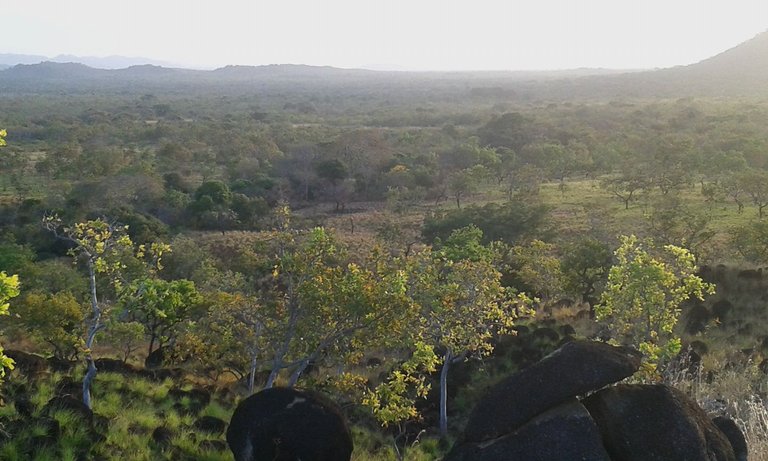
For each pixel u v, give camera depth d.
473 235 38.19
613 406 8.48
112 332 20.25
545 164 85.31
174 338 25.16
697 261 32.09
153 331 24.19
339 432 9.95
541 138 109.75
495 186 83.75
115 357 24.55
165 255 43.47
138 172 74.75
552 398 8.44
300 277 15.23
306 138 117.00
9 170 86.00
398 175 81.94
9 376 15.88
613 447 8.24
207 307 23.92
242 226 67.62
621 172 78.94
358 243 54.88
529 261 33.19
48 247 54.34
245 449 9.81
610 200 65.94
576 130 115.56
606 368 8.57
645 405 8.48
